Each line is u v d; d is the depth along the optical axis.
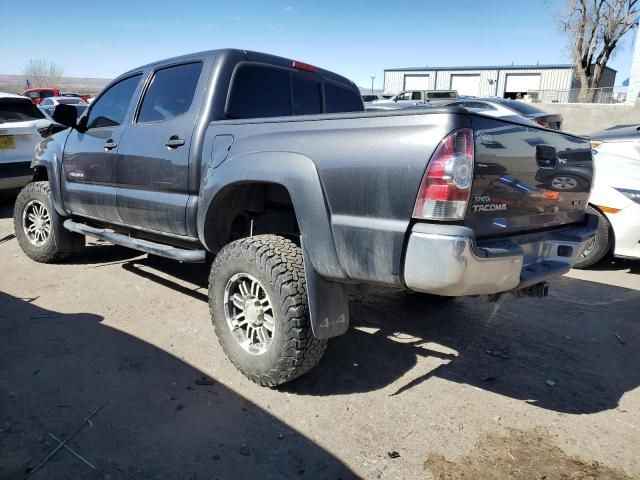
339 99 4.66
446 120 2.37
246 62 3.75
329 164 2.70
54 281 4.91
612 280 5.44
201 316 4.16
